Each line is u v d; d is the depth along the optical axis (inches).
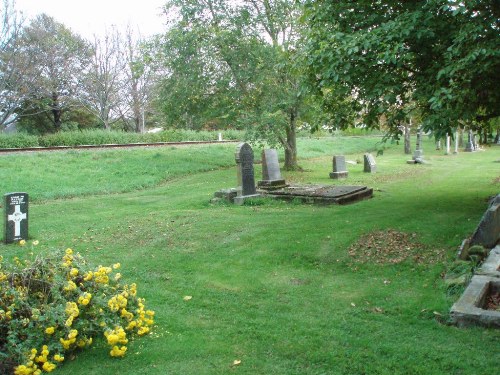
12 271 209.5
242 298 260.5
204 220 455.8
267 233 387.5
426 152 1558.8
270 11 839.7
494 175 804.0
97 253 364.8
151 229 431.2
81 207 610.9
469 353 182.1
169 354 192.9
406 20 366.9
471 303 217.0
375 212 451.5
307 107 840.9
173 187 784.9
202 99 891.4
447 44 369.7
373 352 187.9
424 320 218.4
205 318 233.0
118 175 872.3
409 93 428.8
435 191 618.2
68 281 201.9
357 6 422.6
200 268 318.0
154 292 274.2
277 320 225.5
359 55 381.4
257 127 811.4
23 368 171.2
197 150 1211.2
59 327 190.1
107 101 1795.0
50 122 1889.8
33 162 895.1
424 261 298.2
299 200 551.2
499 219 301.7
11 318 190.1
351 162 1139.3
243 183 570.6
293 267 312.3
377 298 249.8
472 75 333.7
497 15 346.3
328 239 355.3
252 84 852.6
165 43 861.8
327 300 251.1
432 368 172.9
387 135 417.4
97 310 200.1
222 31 813.2
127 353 194.7
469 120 382.3
